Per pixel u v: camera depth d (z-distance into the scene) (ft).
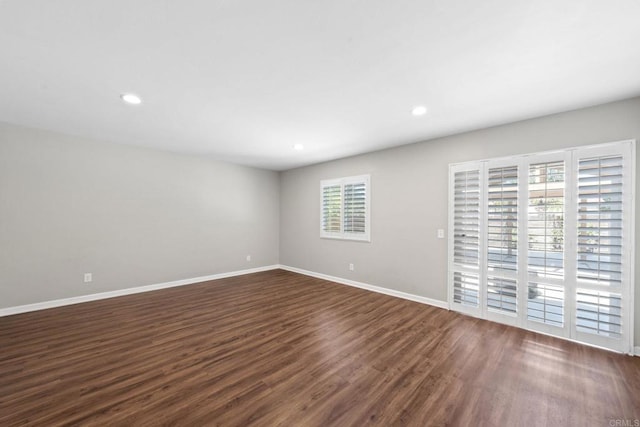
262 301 12.36
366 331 9.16
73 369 6.79
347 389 6.09
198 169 15.83
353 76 6.68
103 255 12.57
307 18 4.66
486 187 10.21
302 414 5.31
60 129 10.92
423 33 5.05
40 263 11.02
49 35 5.09
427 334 8.93
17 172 10.50
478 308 10.37
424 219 12.12
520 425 5.08
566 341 8.41
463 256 10.81
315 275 17.42
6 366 6.89
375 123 9.95
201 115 9.26
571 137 8.54
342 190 15.75
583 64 6.05
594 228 8.07
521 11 4.47
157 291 13.91
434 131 10.78
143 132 11.25
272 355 7.55
